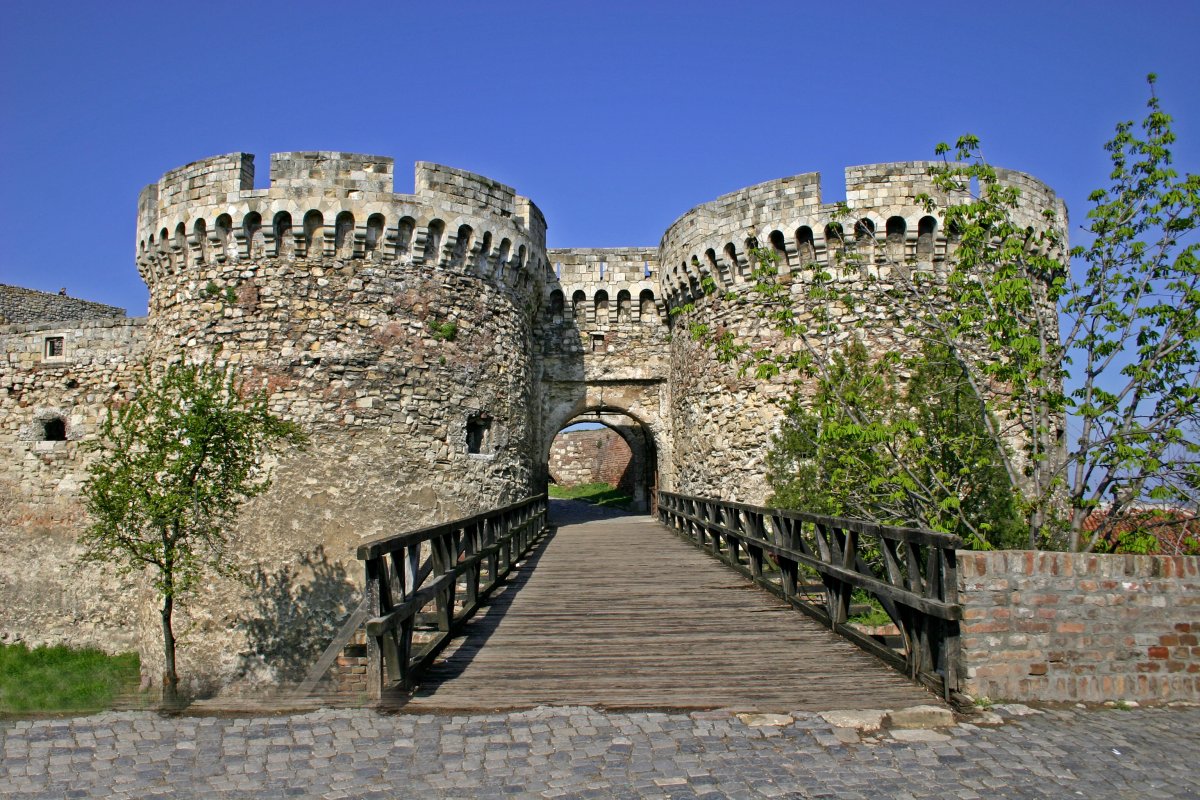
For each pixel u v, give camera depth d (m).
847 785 4.54
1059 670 5.98
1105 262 8.96
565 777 4.65
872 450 10.39
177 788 4.53
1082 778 4.62
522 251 16.16
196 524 11.93
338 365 13.68
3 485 17.44
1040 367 8.92
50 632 16.86
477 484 14.82
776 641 7.83
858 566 7.87
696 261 17.64
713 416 17.19
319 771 4.74
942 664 6.22
